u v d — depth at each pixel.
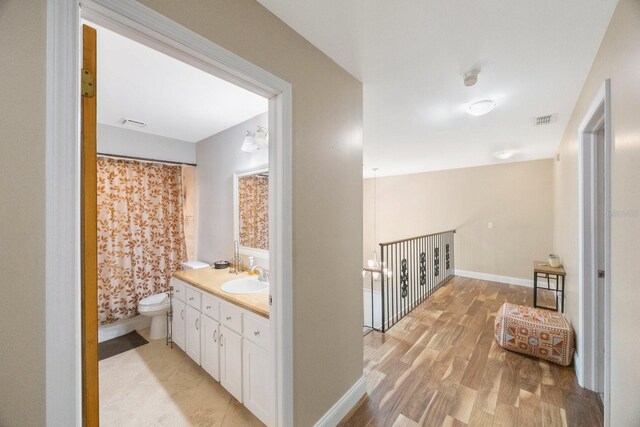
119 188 2.98
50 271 0.65
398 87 1.94
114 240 2.95
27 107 0.63
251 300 1.80
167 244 3.34
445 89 1.97
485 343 2.58
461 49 1.50
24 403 0.63
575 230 2.26
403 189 6.06
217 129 2.97
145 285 3.16
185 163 3.38
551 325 2.26
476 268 5.16
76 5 0.69
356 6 1.17
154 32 0.84
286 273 1.28
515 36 1.38
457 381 2.00
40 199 0.64
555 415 1.65
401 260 3.60
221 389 2.02
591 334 1.87
